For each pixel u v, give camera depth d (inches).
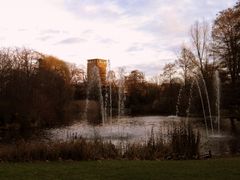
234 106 1734.7
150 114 2524.6
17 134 1206.9
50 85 2022.6
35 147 514.6
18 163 465.4
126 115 2351.1
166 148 554.6
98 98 2642.7
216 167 419.2
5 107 1610.5
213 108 1839.3
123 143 692.1
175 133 572.4
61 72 2429.9
